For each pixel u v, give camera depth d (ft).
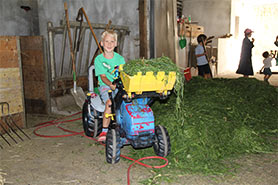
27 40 20.49
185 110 14.52
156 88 10.62
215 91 17.92
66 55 27.91
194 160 11.79
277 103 18.78
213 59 39.27
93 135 15.06
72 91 20.26
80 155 12.93
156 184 10.08
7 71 16.06
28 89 21.42
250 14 63.10
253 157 12.38
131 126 11.01
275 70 50.39
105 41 12.37
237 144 13.34
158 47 27.32
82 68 28.48
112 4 27.22
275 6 62.08
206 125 13.37
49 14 29.19
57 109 21.83
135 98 11.25
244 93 18.89
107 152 11.76
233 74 42.83
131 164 11.75
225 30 46.78
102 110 13.65
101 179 10.57
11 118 16.52
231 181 10.25
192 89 18.88
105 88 13.25
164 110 15.07
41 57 20.34
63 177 10.77
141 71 10.02
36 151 13.48
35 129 17.11
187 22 36.37
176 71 10.74
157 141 11.85
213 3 46.75
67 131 16.65
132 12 26.55
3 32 26.32
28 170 11.41
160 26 27.63
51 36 22.11
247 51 32.35
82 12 21.62
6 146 14.23
